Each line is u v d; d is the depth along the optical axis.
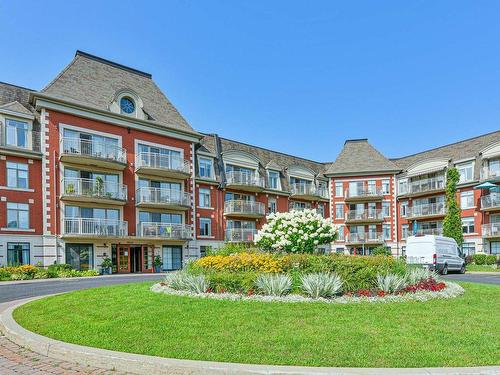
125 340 6.43
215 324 7.36
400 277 11.48
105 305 9.43
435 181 41.69
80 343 6.40
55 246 25.67
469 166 39.44
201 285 11.10
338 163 48.91
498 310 8.84
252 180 38.38
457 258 28.30
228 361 5.44
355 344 6.10
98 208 28.31
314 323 7.45
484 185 35.75
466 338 6.42
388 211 46.00
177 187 33.09
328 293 10.16
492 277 23.83
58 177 26.38
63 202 26.47
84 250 27.19
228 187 37.22
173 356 5.66
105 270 27.39
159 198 30.92
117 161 28.27
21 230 24.62
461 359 5.43
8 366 5.89
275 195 41.91
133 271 29.75
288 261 12.39
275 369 5.06
